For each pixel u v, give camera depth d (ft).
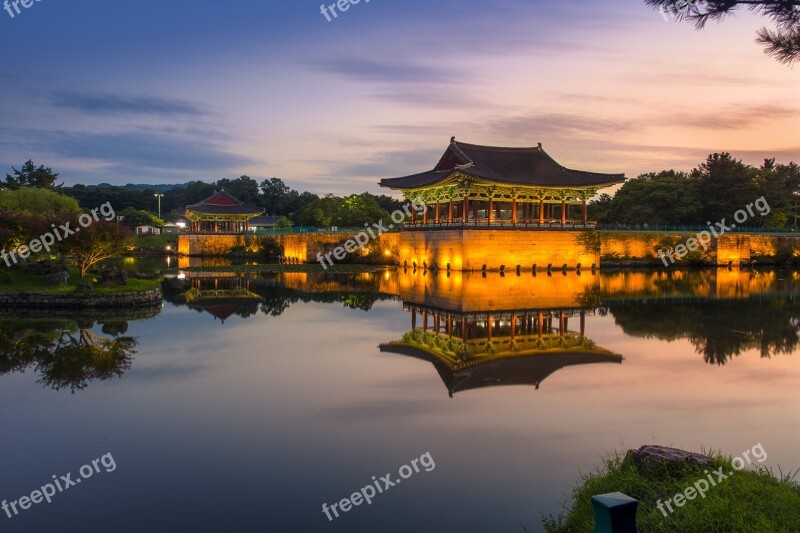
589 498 34.04
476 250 211.20
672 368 72.33
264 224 467.93
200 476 41.34
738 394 60.18
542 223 227.20
